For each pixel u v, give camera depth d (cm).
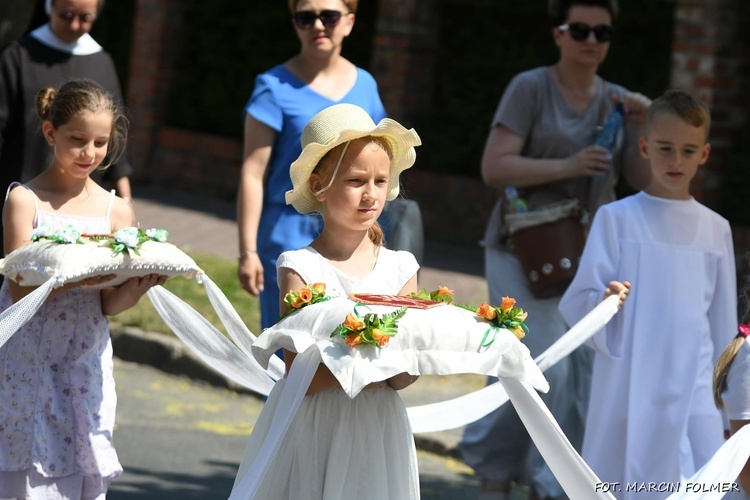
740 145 2683
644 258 1195
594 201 1422
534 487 1348
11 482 1041
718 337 1216
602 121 1444
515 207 1394
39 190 1091
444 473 1622
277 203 1381
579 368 1381
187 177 3484
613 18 1423
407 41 3106
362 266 929
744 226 2623
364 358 809
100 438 1060
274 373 1007
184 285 2262
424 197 3095
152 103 3559
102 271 981
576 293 1203
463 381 1978
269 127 1382
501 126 1440
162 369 1980
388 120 884
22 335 1038
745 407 917
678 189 1209
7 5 2139
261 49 3447
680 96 1208
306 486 862
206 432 1692
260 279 1386
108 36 3809
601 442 1187
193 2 3575
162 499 1396
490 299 1432
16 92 1438
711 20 2589
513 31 3078
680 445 1166
